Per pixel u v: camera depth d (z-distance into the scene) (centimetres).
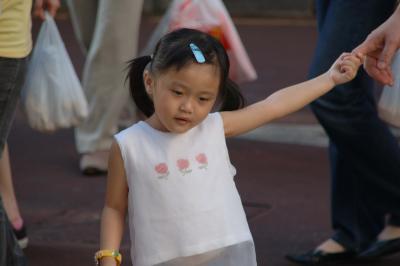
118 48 1312
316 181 1350
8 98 755
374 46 713
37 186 1314
